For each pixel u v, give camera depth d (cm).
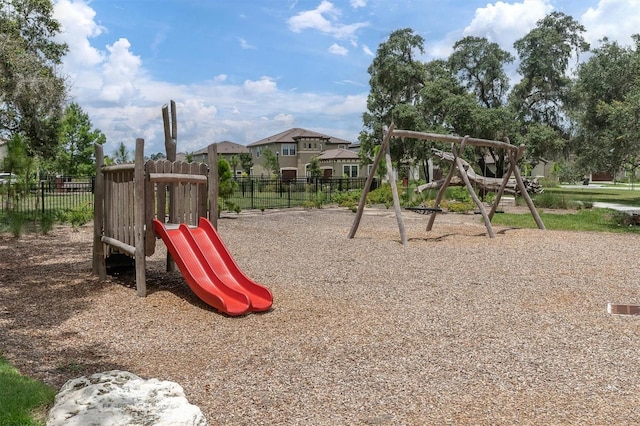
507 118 3553
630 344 498
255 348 488
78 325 566
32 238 1273
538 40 3953
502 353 472
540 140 3509
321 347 490
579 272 855
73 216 1518
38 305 648
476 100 3797
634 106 2480
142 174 681
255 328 552
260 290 645
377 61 4309
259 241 1213
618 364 445
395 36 4216
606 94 3142
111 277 810
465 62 4031
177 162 727
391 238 1270
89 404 307
